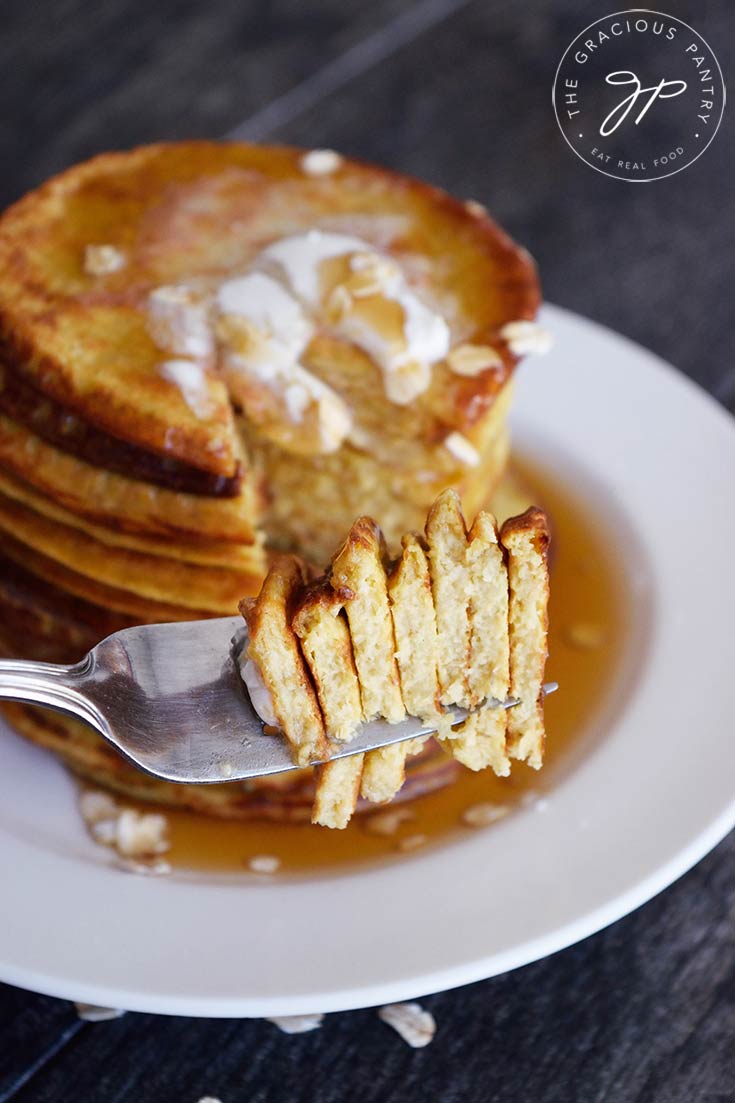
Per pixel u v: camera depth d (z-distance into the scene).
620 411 0.52
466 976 0.40
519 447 0.52
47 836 0.44
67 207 0.49
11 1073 0.41
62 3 0.66
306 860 0.44
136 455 0.45
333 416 0.46
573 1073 0.41
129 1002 0.40
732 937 0.43
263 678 0.40
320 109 0.63
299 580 0.40
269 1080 0.41
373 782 0.41
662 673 0.46
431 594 0.40
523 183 0.61
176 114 0.63
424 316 0.47
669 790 0.44
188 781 0.41
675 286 0.58
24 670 0.41
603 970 0.43
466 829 0.44
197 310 0.46
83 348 0.45
